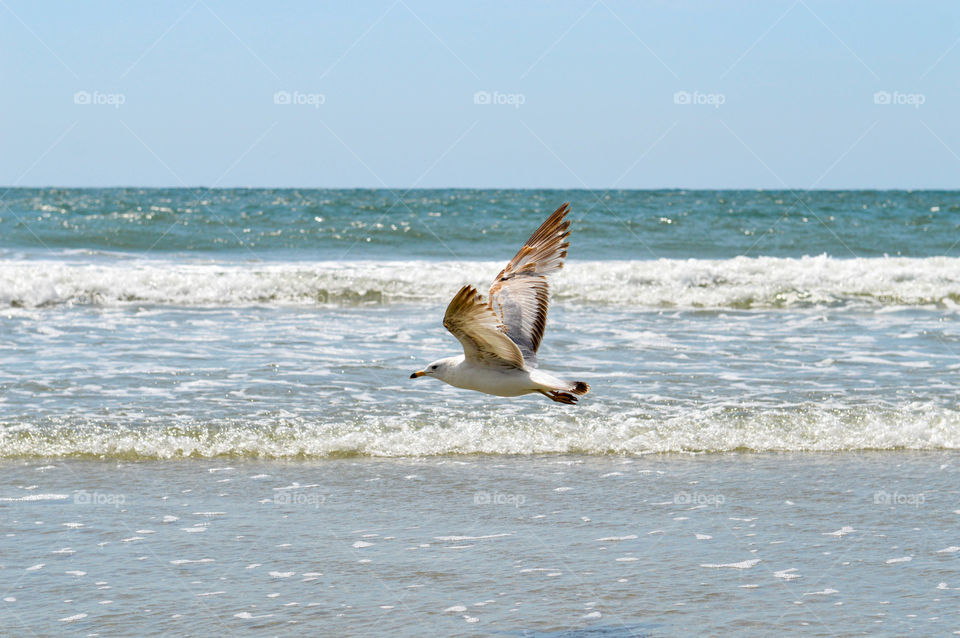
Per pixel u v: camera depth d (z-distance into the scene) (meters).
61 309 18.09
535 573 6.84
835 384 12.39
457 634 5.87
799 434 10.37
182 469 9.23
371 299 19.72
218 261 25.03
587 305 19.23
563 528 7.75
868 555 7.20
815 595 6.46
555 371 13.09
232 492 8.59
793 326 17.00
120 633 5.86
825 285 20.38
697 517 8.02
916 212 47.31
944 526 7.82
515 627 5.97
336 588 6.57
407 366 13.43
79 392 11.63
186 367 13.14
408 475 9.12
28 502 8.24
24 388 11.76
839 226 36.47
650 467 9.45
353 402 11.40
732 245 30.97
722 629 5.93
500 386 5.93
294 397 11.59
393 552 7.22
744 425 10.55
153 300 19.19
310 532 7.63
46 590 6.49
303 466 9.38
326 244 29.52
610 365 13.51
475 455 9.80
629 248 29.94
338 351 14.43
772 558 7.13
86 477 8.94
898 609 6.23
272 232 31.80
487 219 38.66
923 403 11.40
